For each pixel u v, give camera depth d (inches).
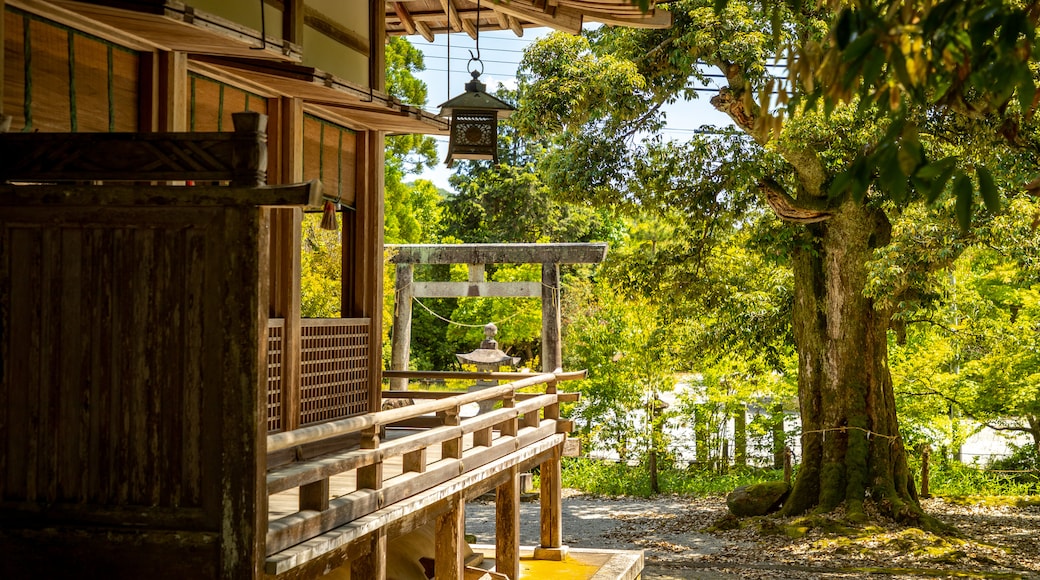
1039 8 111.1
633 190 623.2
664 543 549.6
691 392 875.4
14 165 157.9
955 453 784.3
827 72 98.5
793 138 519.8
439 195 1342.3
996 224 470.9
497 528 313.9
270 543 161.5
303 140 285.0
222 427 153.7
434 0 407.5
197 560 154.4
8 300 159.5
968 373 715.4
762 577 460.4
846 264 598.9
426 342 1240.8
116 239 156.6
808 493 606.5
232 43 197.9
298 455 280.4
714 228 654.5
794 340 690.8
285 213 276.1
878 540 529.3
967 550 505.0
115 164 155.2
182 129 225.9
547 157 674.8
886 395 610.5
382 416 208.4
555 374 365.4
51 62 189.8
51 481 159.5
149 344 155.8
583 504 713.0
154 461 156.2
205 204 152.3
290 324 275.7
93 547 157.5
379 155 328.8
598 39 646.5
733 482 781.3
